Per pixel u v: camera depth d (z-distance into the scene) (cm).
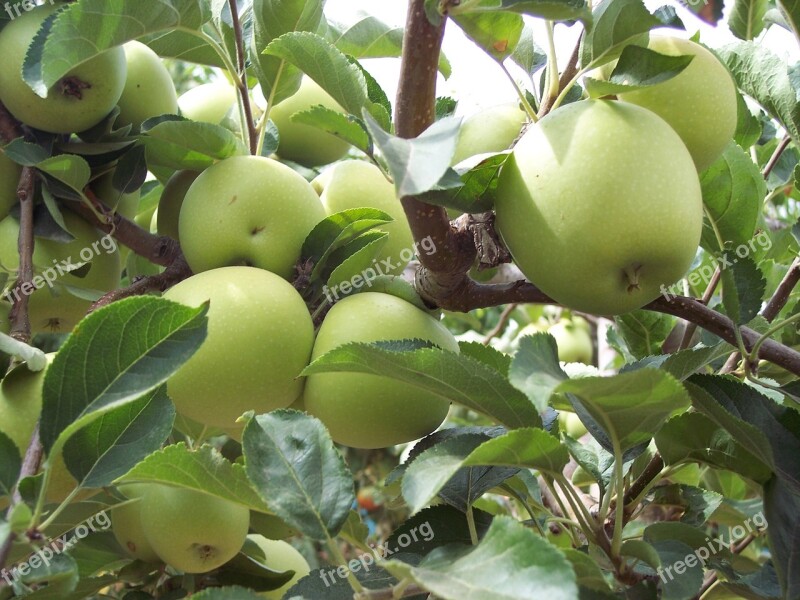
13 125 47
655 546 34
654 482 42
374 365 34
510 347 96
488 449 31
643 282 34
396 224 48
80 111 46
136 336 32
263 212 42
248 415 34
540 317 100
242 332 38
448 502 39
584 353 94
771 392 48
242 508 44
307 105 55
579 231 32
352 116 41
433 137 30
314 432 34
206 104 55
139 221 59
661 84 37
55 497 39
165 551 43
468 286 41
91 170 48
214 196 42
